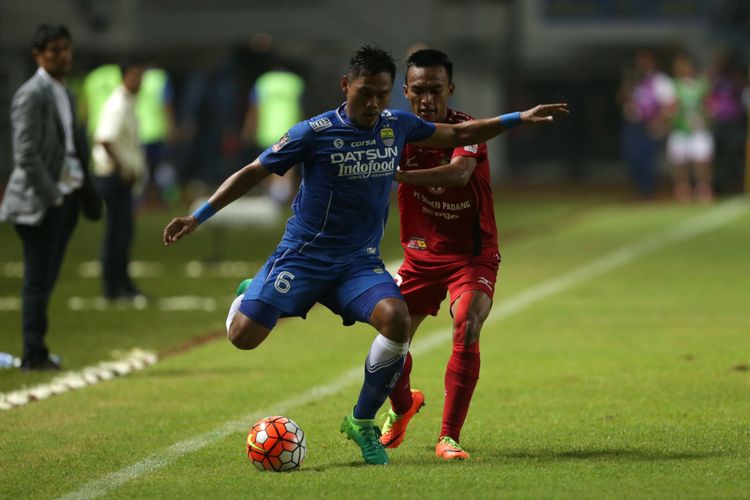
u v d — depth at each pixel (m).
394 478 21.17
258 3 112.06
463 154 23.14
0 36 112.81
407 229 24.66
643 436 24.36
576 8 111.75
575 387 29.67
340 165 22.16
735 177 96.00
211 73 100.44
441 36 112.62
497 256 24.39
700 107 90.56
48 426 26.44
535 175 118.69
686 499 19.48
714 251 59.53
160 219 81.31
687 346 35.16
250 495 20.19
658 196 96.31
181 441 24.72
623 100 91.44
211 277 53.34
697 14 109.69
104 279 46.12
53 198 31.80
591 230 71.25
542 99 115.12
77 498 20.42
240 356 35.16
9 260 61.03
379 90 21.78
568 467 21.88
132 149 45.50
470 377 23.08
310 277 22.62
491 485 20.56
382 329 22.06
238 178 22.38
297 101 84.62
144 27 112.50
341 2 112.06
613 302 44.19
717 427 25.02
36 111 31.67
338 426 25.94
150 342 37.69
